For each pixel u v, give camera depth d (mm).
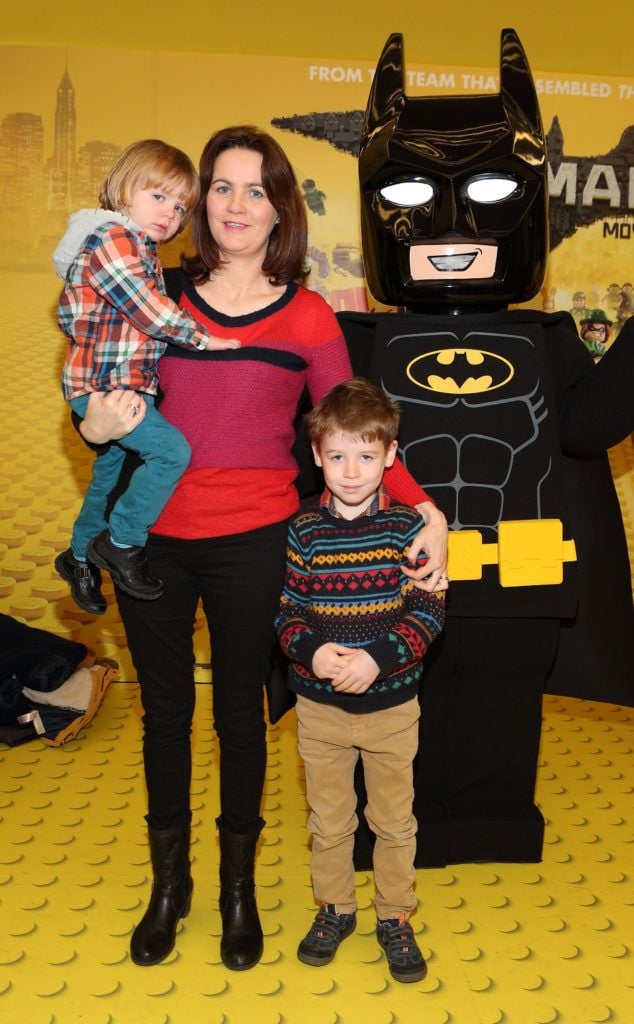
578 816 2742
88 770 3020
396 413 1929
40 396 3789
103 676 3340
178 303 1956
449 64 3730
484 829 2438
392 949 1998
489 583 2271
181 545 1883
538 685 2438
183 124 3689
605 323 3863
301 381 1941
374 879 2150
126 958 2029
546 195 2332
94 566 2137
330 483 1885
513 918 2211
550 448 2281
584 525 2443
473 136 2262
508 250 2301
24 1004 1871
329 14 3707
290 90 3697
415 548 1879
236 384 1841
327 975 1988
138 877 2365
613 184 3812
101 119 3676
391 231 2305
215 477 1854
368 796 2023
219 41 3699
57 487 3820
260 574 1892
